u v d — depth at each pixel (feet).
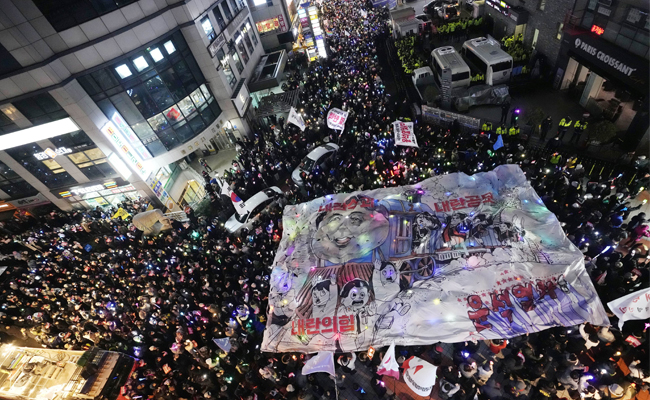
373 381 42.55
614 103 70.33
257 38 126.62
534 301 36.63
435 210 45.98
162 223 78.95
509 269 38.63
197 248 67.21
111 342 57.00
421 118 86.53
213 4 90.02
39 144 79.20
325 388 45.24
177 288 60.85
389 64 122.01
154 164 86.79
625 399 36.88
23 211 97.50
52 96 68.03
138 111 79.20
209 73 88.02
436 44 124.16
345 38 140.26
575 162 60.34
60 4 62.90
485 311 36.81
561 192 55.26
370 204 48.96
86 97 71.10
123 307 60.70
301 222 50.52
